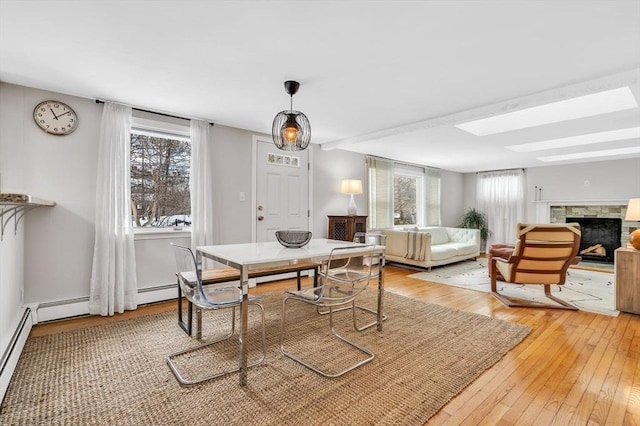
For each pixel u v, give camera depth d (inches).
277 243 113.1
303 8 66.0
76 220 116.6
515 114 154.6
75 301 115.6
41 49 83.0
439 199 291.7
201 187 143.8
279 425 59.0
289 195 183.5
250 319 115.8
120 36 76.9
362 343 94.9
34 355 85.4
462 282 177.2
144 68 94.3
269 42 79.6
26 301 107.3
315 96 117.0
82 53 85.1
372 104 125.0
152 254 135.0
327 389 70.7
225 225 156.3
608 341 97.7
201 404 65.1
